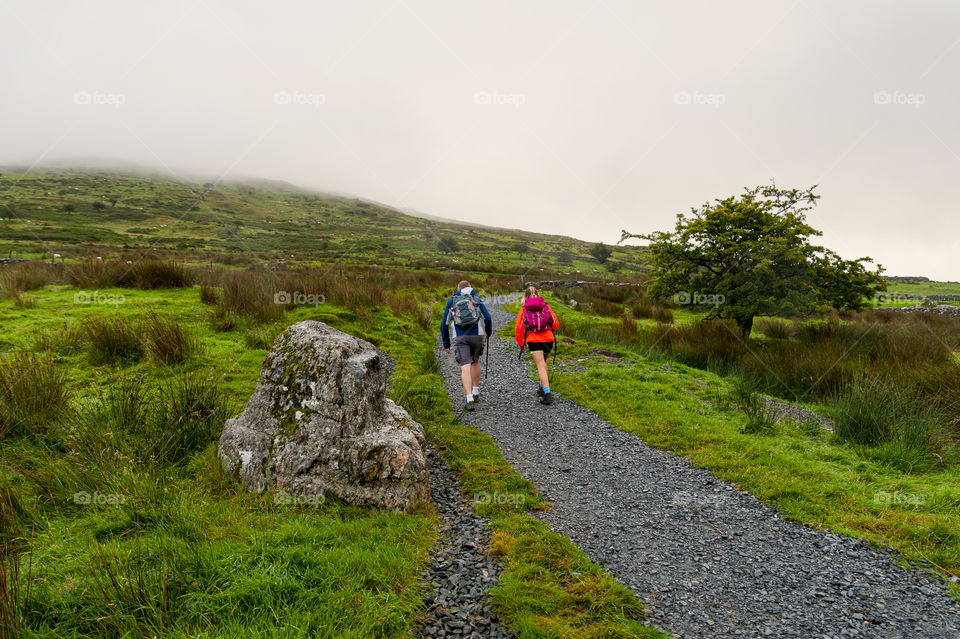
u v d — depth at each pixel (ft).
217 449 13.92
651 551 11.50
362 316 39.58
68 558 9.10
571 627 8.62
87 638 7.33
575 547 11.40
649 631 8.58
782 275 43.01
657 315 62.54
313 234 366.84
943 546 11.51
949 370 22.88
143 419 15.24
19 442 13.55
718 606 9.55
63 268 47.39
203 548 9.57
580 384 27.12
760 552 11.53
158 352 22.71
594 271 254.47
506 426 20.72
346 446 12.40
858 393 20.02
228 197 544.62
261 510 11.53
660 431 19.85
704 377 30.04
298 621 7.93
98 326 23.41
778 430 19.99
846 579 10.49
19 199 385.91
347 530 10.96
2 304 32.50
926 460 16.44
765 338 44.78
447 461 16.56
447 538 11.65
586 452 17.90
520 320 24.59
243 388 20.34
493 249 367.25
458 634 8.36
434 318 52.90
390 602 8.85
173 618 7.92
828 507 13.57
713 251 44.73
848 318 64.13
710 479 15.66
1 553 8.44
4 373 15.79
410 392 23.44
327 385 12.88
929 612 9.45
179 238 289.12
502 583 9.78
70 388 18.56
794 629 8.96
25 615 7.41
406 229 472.03
